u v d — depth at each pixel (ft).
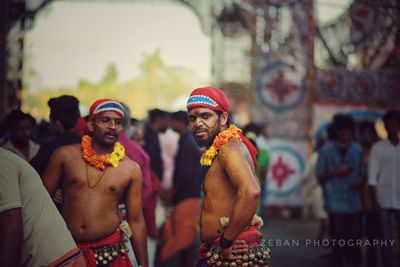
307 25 41.93
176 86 92.17
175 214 22.85
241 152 10.80
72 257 8.93
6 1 25.58
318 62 42.14
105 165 13.32
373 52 41.81
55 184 13.26
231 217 10.40
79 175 13.08
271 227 35.19
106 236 12.99
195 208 22.93
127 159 13.80
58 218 9.01
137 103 91.97
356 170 23.11
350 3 40.16
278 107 42.14
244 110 43.06
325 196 23.68
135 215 13.75
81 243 12.89
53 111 15.07
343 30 41.73
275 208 41.14
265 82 42.22
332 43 41.98
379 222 21.90
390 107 41.96
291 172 41.42
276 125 42.06
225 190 11.00
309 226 35.99
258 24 42.24
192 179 22.82
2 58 25.82
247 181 10.36
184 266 23.25
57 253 8.85
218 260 10.91
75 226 12.89
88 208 12.94
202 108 11.29
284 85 42.24
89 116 13.56
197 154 22.93
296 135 41.96
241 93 42.93
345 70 42.16
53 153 13.42
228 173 10.69
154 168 23.39
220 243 10.57
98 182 13.12
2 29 25.53
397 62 41.37
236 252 10.93
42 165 14.44
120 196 13.44
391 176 21.11
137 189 13.73
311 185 40.14
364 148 24.89
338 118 23.38
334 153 23.44
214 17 42.83
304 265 23.44
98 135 13.34
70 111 15.07
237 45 42.93
